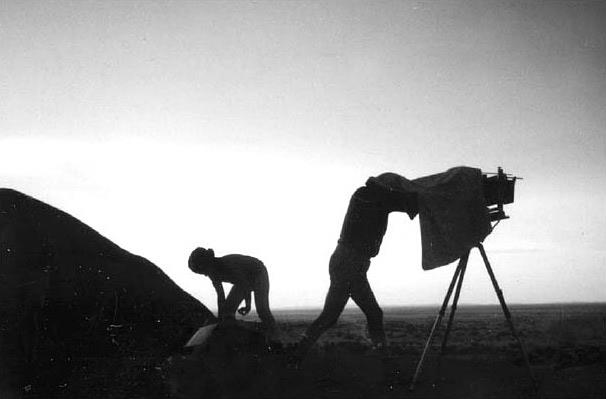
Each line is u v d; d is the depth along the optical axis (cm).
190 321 1248
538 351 1176
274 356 989
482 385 892
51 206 1279
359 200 992
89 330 1159
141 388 902
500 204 912
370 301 1030
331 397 842
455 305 910
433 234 898
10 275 1139
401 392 861
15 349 1066
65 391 916
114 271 1247
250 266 1132
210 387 888
